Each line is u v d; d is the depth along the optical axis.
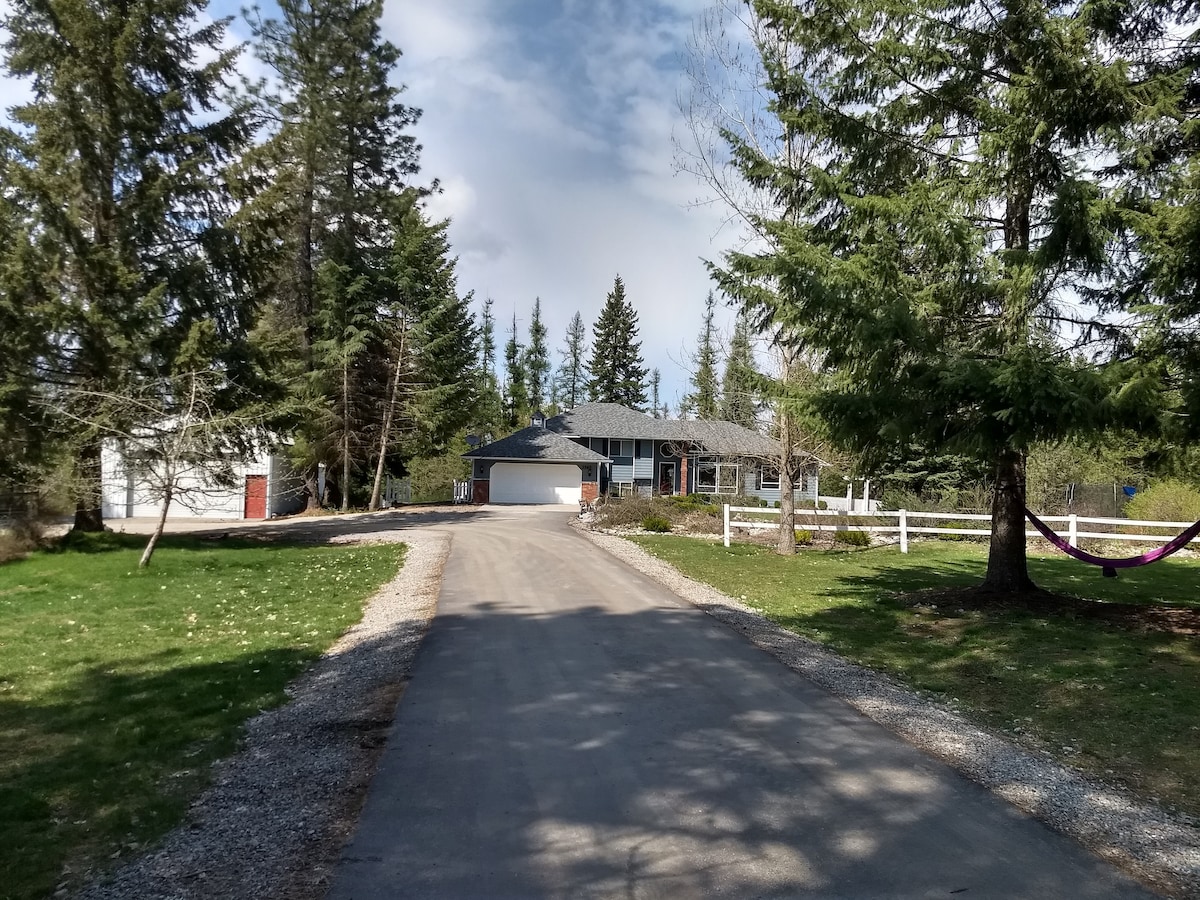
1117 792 4.70
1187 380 7.47
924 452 9.93
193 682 7.03
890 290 8.88
